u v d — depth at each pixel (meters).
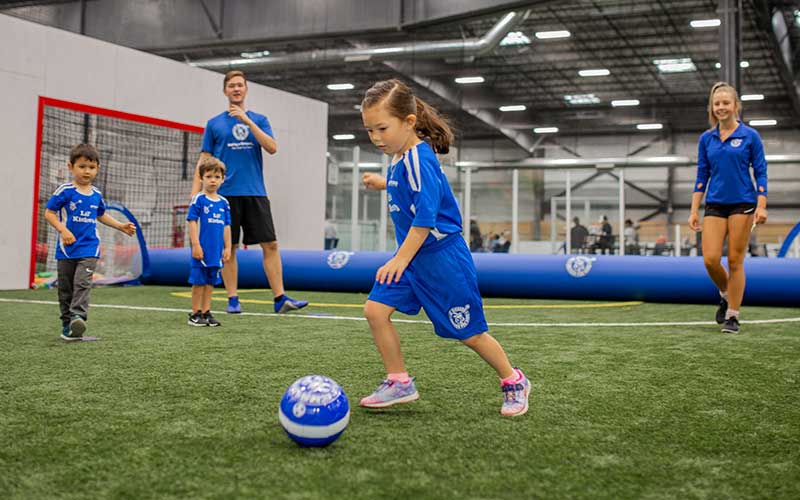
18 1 15.66
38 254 8.33
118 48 8.84
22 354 3.08
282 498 1.32
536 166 24.97
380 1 12.53
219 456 1.60
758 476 1.50
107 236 8.44
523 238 18.22
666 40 18.19
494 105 23.73
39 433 1.78
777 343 3.59
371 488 1.39
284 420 1.66
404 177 2.06
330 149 12.98
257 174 4.99
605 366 2.88
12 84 7.73
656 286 6.42
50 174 8.48
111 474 1.46
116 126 9.25
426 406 2.15
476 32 16.77
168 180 9.84
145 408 2.07
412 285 2.10
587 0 15.21
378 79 22.09
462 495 1.36
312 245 11.44
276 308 5.07
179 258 8.33
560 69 20.91
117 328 4.07
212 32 14.15
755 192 4.02
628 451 1.68
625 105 24.69
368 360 2.98
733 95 4.02
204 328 4.09
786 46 17.16
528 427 1.90
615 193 19.70
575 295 6.82
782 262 6.05
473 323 2.05
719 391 2.39
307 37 13.27
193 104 9.74
